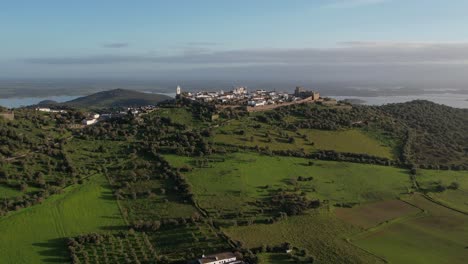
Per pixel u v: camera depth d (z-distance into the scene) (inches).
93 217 6328.7
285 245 5693.9
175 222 6161.4
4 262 5280.5
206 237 5816.9
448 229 6628.9
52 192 6820.9
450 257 5777.6
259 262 5265.8
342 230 6387.8
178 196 6919.3
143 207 6628.9
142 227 6097.4
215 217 6382.9
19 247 5570.9
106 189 7096.5
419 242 6171.3
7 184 6811.0
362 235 6294.3
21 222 6063.0
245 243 5757.9
